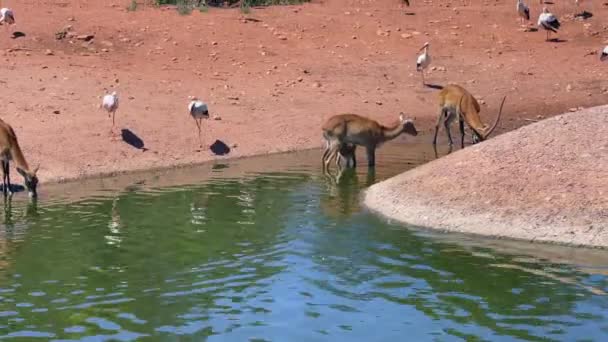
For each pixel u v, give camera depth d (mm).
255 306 9055
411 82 23266
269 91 21516
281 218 12664
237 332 8328
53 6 26906
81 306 9094
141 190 14703
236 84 21828
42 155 16438
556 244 11055
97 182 15523
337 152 16438
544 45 26391
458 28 27438
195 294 9445
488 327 8320
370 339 8094
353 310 8875
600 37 26875
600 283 9531
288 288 9586
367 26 27109
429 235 11625
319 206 13383
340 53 24953
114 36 24328
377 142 16484
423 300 9117
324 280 9836
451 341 8008
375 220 12469
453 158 13859
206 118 18266
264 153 18109
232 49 24391
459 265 10266
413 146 18844
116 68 21984
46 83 20109
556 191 12023
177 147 17672
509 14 28734
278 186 14930
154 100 19859
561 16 28484
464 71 24250
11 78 20203
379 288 9523
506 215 11812
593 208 11484
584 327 8281
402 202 12945
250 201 13781
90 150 16922
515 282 9625
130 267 10422
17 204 13781
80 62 22109
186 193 14438
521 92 22906
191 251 11070
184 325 8531
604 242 10875
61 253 11016
